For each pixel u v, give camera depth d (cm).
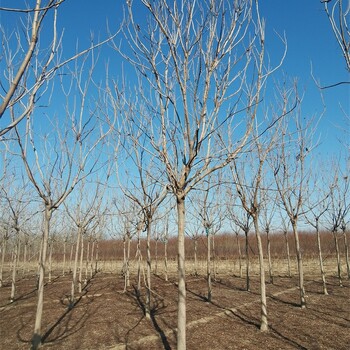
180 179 537
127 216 1416
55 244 2658
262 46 570
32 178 709
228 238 3500
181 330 504
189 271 2339
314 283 1683
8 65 441
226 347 700
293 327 858
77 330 838
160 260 2936
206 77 520
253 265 2541
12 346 753
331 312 1021
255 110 562
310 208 1361
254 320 929
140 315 977
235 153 543
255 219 891
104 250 3180
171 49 515
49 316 995
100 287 1573
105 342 737
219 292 1417
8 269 2700
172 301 1204
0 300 1316
